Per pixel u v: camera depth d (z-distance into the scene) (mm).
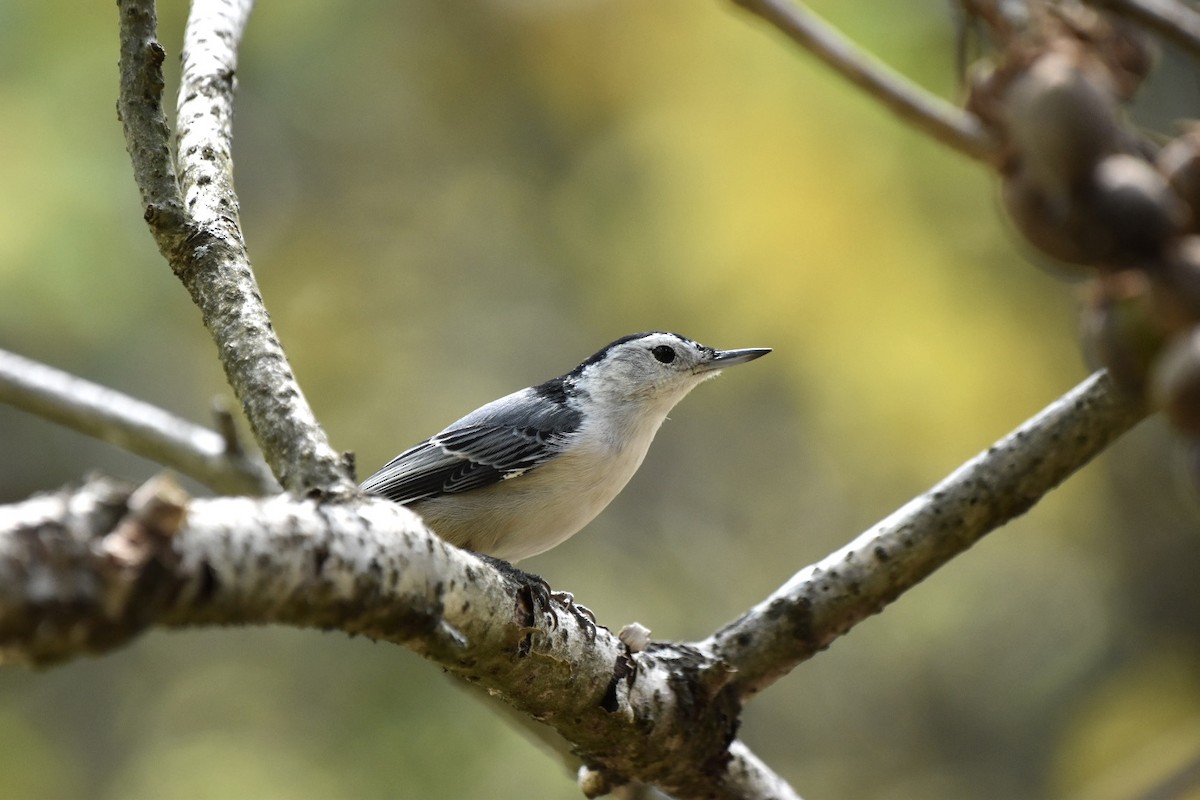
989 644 14094
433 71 13953
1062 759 11992
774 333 11172
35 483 14219
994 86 3154
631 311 12867
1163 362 2705
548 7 12969
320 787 11844
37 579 2621
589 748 5516
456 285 14766
